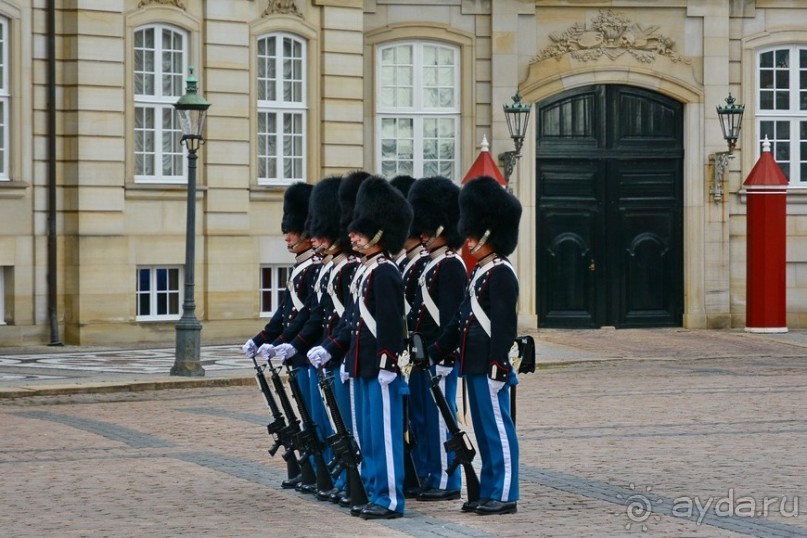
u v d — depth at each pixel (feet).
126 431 85.46
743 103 160.15
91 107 136.46
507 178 153.38
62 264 137.18
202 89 143.64
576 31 157.17
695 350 139.54
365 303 61.05
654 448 78.13
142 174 140.77
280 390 67.10
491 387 59.72
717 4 158.51
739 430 84.99
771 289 153.99
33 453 77.30
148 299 141.18
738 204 159.94
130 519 60.08
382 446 60.34
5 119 134.72
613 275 158.92
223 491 66.80
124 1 138.51
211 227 143.54
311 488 66.13
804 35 160.76
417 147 156.87
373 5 155.53
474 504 61.36
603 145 158.20
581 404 97.96
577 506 62.13
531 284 156.35
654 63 157.89
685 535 56.08
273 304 148.97
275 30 148.36
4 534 57.16
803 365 128.06
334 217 65.82
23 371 116.16
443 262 65.36
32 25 135.23
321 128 151.23
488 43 157.17
